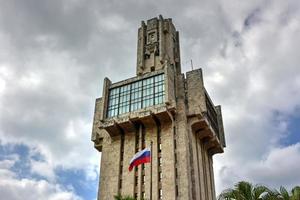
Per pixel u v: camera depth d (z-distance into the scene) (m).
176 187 59.62
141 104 69.06
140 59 82.75
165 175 60.88
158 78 71.06
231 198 25.19
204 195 65.81
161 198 59.03
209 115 72.88
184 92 71.75
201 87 70.81
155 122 67.31
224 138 79.06
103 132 72.50
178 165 61.84
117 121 67.88
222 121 81.50
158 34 86.19
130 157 65.69
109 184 64.12
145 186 61.16
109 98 74.06
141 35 87.88
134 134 68.38
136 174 63.78
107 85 75.75
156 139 65.69
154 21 89.38
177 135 65.50
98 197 63.59
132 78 74.50
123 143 68.62
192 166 63.59
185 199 57.69
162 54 81.06
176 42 90.25
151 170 62.56
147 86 71.31
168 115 65.62
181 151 63.19
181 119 67.12
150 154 62.44
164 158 63.00
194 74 73.50
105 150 69.69
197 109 68.06
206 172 70.75
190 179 61.44
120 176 64.62
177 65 85.69
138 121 67.81
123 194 61.50
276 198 24.77
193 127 68.94
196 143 69.94
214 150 76.69
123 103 71.50
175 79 74.31
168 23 88.31
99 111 77.00
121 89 74.19
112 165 66.44
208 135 71.19
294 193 24.55
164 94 67.62
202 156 71.94
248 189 25.12
